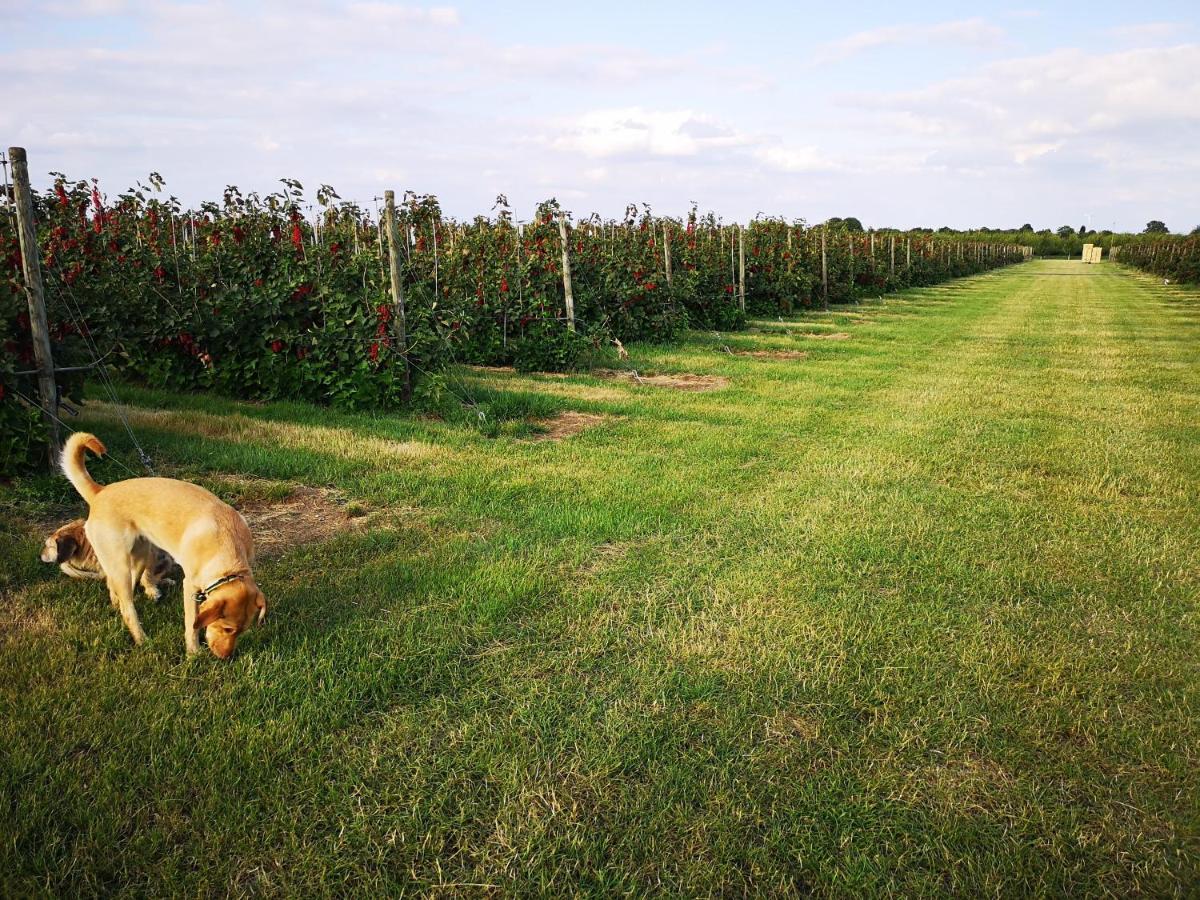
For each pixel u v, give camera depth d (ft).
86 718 11.10
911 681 12.56
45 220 31.71
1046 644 13.76
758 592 15.65
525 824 9.45
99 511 13.42
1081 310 84.99
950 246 158.30
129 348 31.09
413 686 12.30
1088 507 20.95
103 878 8.61
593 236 58.85
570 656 13.17
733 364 45.16
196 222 42.06
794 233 82.99
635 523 19.25
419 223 41.65
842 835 9.36
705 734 11.25
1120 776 10.46
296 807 9.57
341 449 25.08
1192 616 14.75
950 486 22.79
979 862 8.98
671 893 8.55
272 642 13.41
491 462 24.47
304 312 32.37
